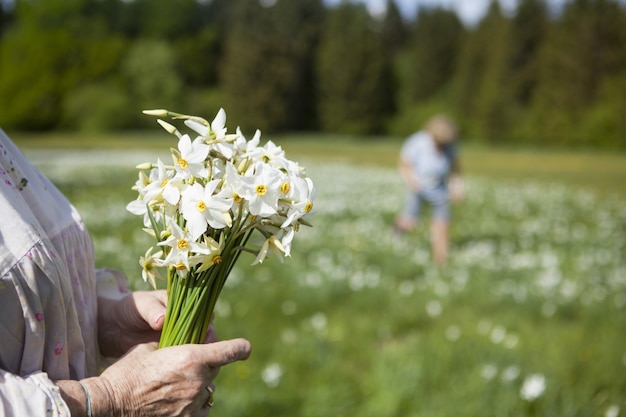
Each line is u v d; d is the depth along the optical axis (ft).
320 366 14.37
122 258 22.44
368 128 213.05
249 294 18.97
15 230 4.07
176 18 232.94
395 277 22.86
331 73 212.23
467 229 35.47
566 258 28.40
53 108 194.29
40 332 4.13
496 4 200.03
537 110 180.14
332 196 45.55
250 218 4.70
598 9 172.24
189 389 4.50
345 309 18.74
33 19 222.48
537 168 101.50
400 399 12.71
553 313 19.27
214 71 230.07
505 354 14.89
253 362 14.29
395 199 45.44
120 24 237.45
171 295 4.79
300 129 220.23
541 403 12.64
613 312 19.53
